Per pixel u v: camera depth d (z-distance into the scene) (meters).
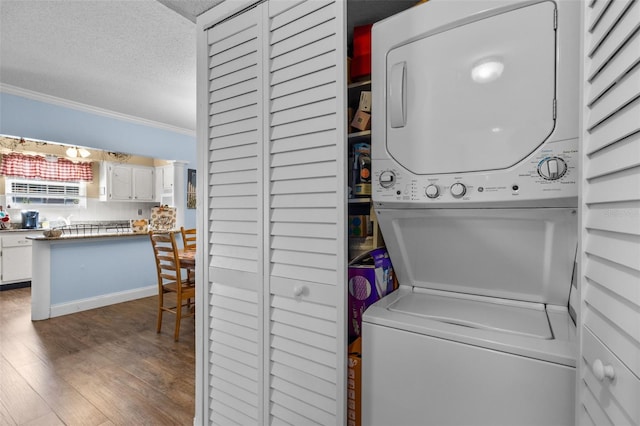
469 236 1.10
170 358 2.55
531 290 1.12
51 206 5.13
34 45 2.72
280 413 1.20
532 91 0.88
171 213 5.10
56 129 4.05
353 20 1.53
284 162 1.18
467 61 0.97
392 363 1.02
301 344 1.15
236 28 1.32
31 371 2.32
